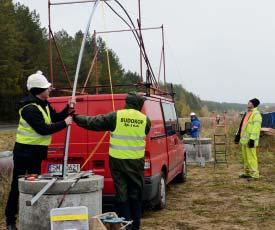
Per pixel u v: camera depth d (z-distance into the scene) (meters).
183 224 7.55
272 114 21.64
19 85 52.94
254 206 8.92
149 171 7.45
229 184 11.56
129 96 6.29
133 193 6.26
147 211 8.49
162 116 8.86
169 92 11.36
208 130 33.34
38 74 5.76
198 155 16.33
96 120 6.04
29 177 5.44
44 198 5.18
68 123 5.57
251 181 12.02
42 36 61.50
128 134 6.16
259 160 16.36
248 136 12.34
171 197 9.91
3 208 8.03
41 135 5.68
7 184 9.17
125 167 6.14
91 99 7.54
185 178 11.98
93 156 7.43
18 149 5.71
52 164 7.57
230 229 7.26
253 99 12.38
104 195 7.33
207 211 8.51
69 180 5.23
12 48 51.44
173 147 9.77
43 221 5.18
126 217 6.11
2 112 52.00
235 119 32.00
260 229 7.27
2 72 50.09
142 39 9.26
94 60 10.73
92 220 4.97
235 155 18.45
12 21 53.78
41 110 5.59
